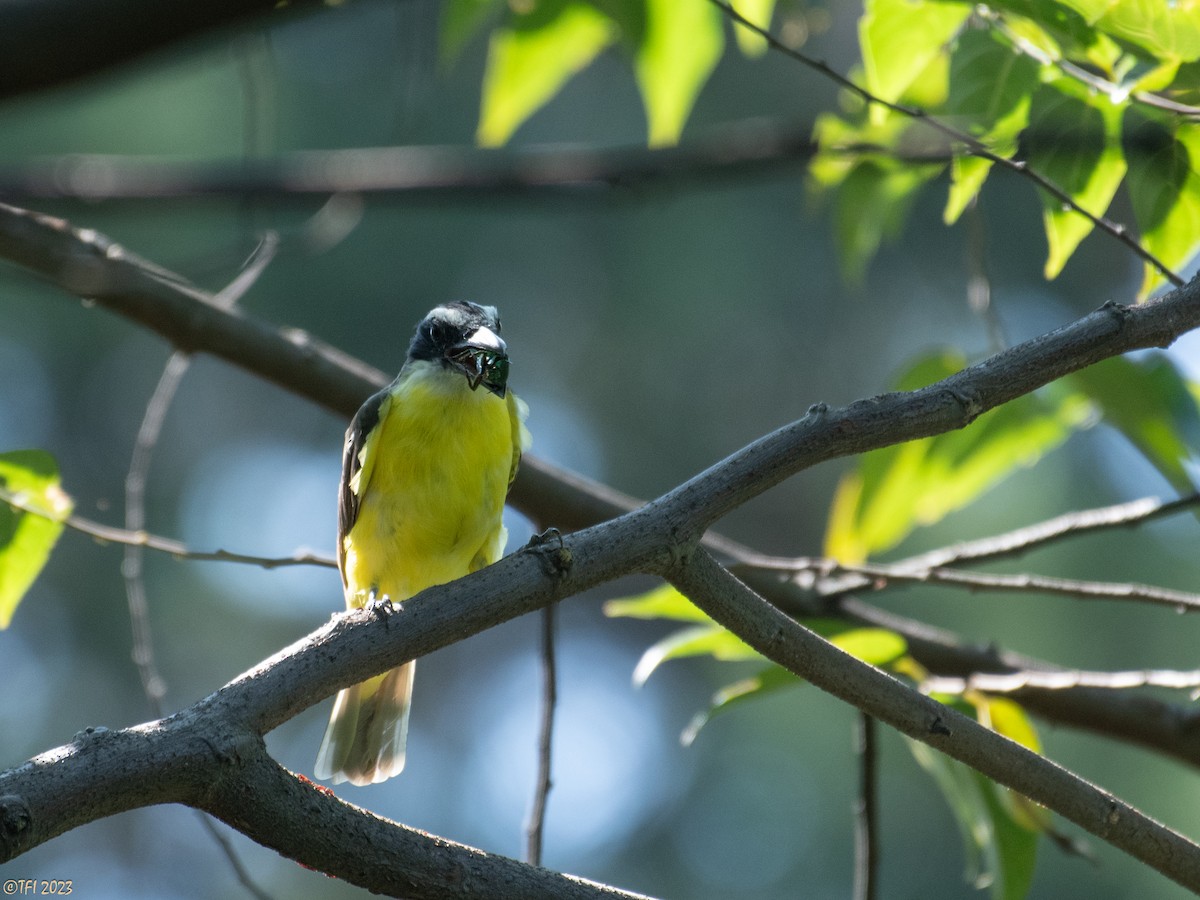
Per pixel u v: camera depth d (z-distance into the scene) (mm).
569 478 10312
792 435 5902
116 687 29203
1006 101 7344
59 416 29906
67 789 4617
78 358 29703
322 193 10273
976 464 10195
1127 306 6109
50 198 10234
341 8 6621
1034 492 23984
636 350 30750
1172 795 20438
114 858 30344
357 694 10133
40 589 29203
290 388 10000
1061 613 22734
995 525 23984
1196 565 22500
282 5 5922
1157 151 7141
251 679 5215
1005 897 8484
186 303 9664
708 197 29734
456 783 34719
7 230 9203
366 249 27828
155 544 7992
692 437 31188
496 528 9758
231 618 30953
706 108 27969
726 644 8250
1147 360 9547
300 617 31672
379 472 9578
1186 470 9695
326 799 5164
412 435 9461
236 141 25000
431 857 5270
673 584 5891
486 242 28906
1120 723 10266
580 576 5699
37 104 6684
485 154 10734
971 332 30078
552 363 30719
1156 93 7004
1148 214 7203
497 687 35812
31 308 28703
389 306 28078
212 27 5594
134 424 30719
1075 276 29156
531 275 29625
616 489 30984
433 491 9461
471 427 9500
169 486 31047
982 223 9500
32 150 23594
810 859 25016
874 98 7113
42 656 28891
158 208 10578
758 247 30062
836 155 9742
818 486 32125
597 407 31078
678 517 5801
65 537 29547
